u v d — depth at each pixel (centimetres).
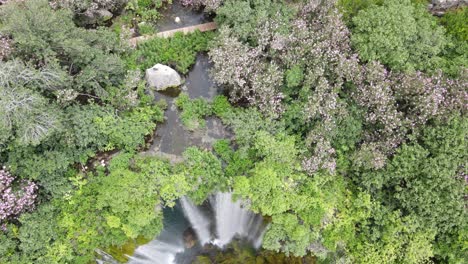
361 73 1786
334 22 1842
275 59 1908
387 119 1712
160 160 1839
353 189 1836
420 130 1728
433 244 1761
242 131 1819
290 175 1772
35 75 1562
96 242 1714
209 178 1792
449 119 1661
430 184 1627
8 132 1512
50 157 1684
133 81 1888
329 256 1842
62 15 1742
